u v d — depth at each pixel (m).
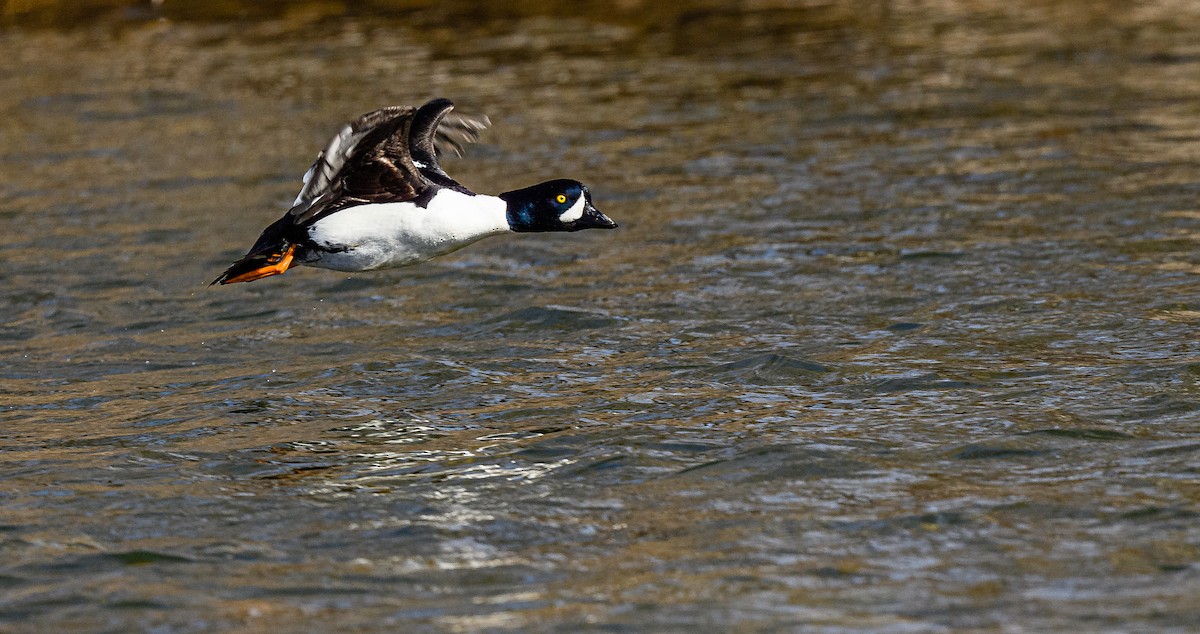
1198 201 17.41
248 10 31.00
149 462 10.98
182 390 12.78
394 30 29.39
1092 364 12.45
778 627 8.02
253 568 9.05
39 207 18.89
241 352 13.84
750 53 27.16
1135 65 25.00
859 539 9.20
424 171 11.12
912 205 17.92
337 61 26.84
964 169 19.42
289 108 23.66
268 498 10.20
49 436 11.63
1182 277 14.79
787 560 8.92
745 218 17.75
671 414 11.71
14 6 30.95
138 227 17.97
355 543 9.41
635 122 22.58
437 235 10.81
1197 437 10.68
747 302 14.77
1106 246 15.92
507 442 11.20
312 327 14.58
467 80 25.34
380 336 14.21
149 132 22.53
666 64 26.42
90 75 26.25
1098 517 9.38
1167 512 9.41
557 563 9.02
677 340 13.72
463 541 9.40
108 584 8.84
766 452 10.70
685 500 9.95
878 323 13.93
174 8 31.16
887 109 22.86
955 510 9.56
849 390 12.11
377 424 11.72
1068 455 10.47
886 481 10.12
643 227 17.61
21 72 26.59
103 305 15.31
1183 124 21.08
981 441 10.79
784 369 12.67
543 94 24.39
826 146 20.95
